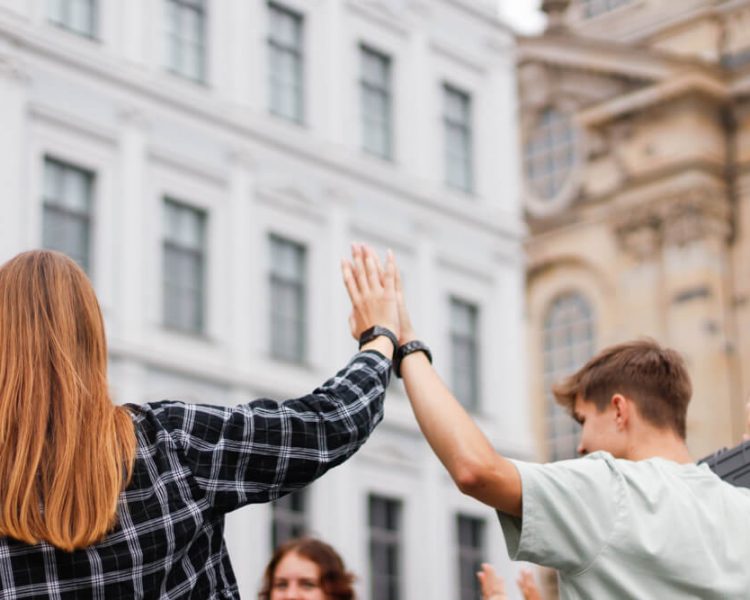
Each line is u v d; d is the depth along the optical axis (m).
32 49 19.83
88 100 20.53
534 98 39.69
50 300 2.68
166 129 21.50
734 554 2.99
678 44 38.78
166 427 2.66
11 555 2.49
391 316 3.03
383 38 25.27
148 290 20.81
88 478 2.54
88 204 20.44
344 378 2.83
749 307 36.28
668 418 3.33
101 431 2.59
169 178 21.42
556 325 38.53
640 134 37.75
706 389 35.72
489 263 26.31
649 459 3.12
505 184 26.94
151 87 21.30
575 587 2.95
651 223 37.16
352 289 3.06
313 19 24.12
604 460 3.04
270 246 22.84
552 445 37.72
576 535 2.91
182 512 2.60
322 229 23.59
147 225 21.00
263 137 22.83
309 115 23.81
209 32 22.48
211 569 2.64
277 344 22.72
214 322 21.69
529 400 38.41
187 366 20.98
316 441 2.71
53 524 2.49
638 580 2.93
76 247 20.20
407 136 25.31
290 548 6.68
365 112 24.84
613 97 38.06
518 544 2.92
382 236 24.52
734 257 36.84
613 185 37.88
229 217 22.16
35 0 20.03
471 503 25.03
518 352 26.36
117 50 21.03
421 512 24.11
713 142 37.16
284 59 23.67
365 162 24.39
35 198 19.62
